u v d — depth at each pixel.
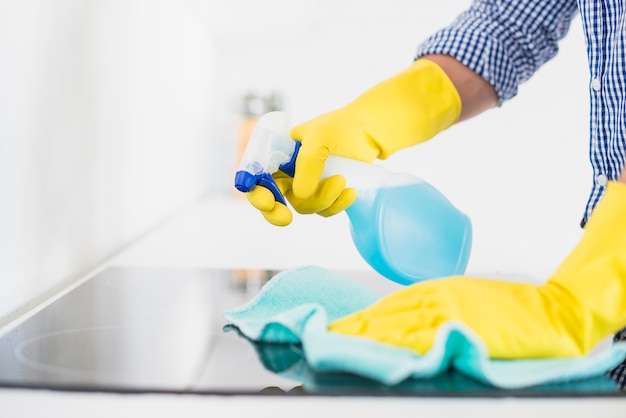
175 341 0.62
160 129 1.53
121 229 1.23
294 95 2.32
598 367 0.51
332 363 0.50
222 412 0.44
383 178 0.77
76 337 0.63
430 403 0.46
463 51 0.95
